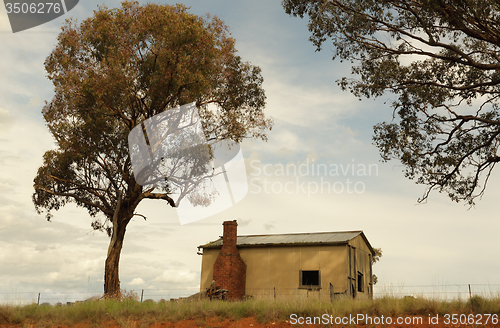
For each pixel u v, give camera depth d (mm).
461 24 14164
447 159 17234
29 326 11688
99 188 23453
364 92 17953
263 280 24656
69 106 22109
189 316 11836
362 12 16969
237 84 24312
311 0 17438
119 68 19750
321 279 23328
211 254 26703
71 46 21656
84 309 12859
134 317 12109
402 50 16984
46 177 23359
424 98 17453
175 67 19953
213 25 22922
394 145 17625
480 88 17500
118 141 21656
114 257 21453
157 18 20125
